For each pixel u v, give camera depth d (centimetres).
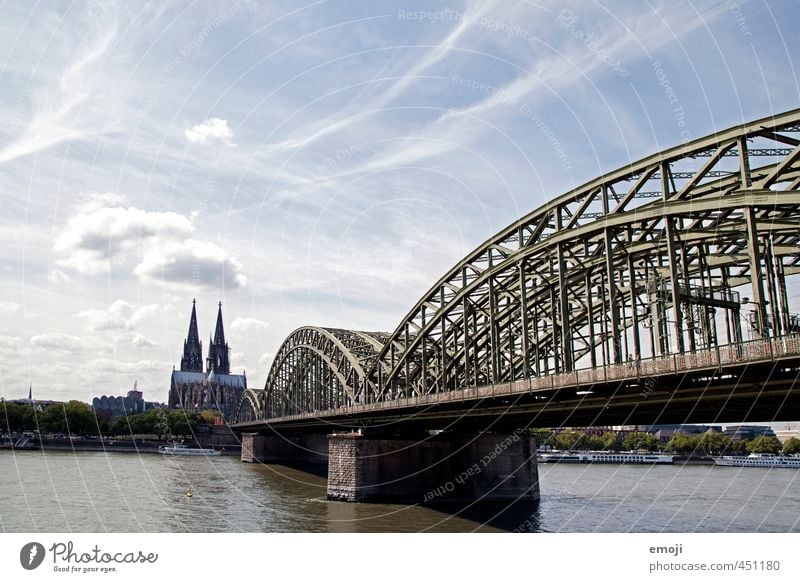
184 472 11044
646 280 5197
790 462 15425
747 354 3262
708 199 3931
